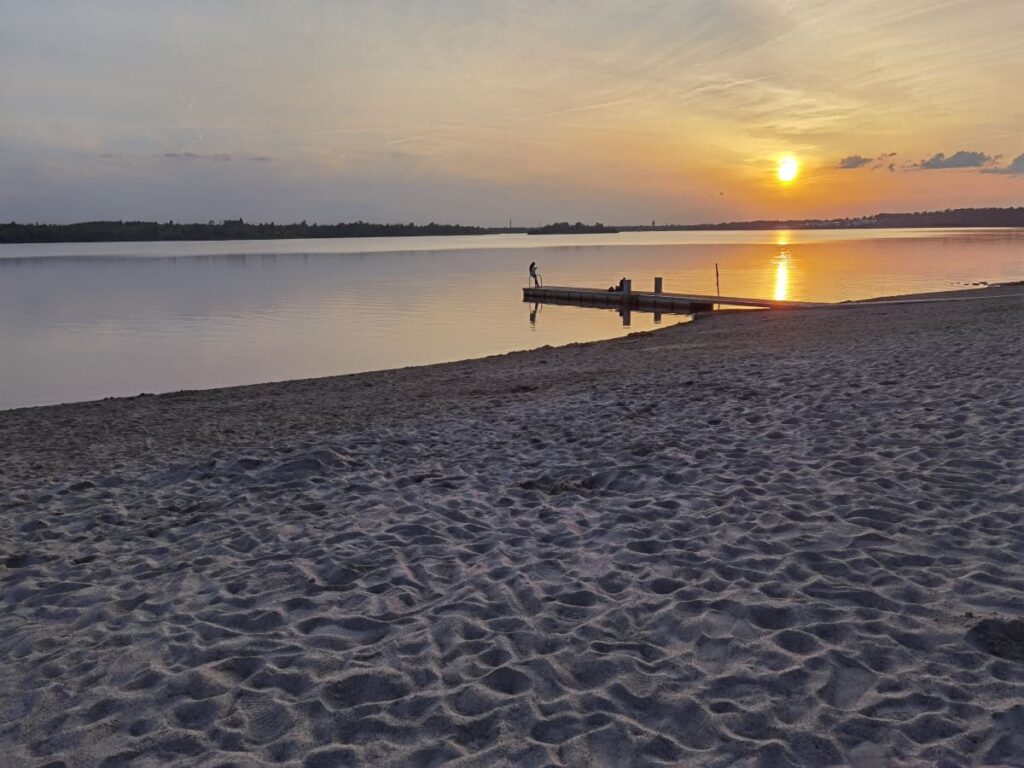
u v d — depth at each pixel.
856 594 4.70
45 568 6.27
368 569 5.80
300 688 4.06
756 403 10.56
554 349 23.39
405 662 4.25
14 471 9.91
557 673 4.03
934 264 70.00
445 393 15.19
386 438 10.48
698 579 5.17
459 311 40.16
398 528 6.68
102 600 5.49
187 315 38.62
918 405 9.32
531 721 3.61
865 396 10.15
